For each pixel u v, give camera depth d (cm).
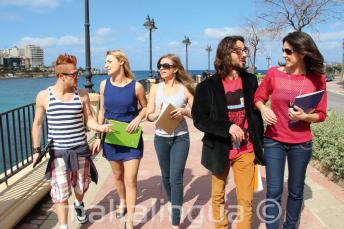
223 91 324
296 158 327
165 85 397
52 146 354
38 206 470
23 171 520
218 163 328
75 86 351
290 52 310
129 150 382
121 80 386
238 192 337
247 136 328
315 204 450
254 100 326
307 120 312
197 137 912
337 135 586
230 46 318
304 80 317
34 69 10831
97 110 920
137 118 383
